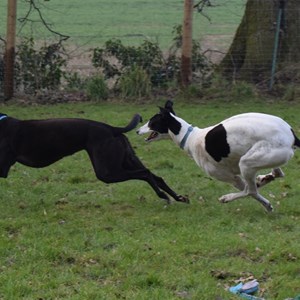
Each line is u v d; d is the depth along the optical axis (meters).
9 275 6.77
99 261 7.15
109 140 8.96
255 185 8.70
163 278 6.62
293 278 6.69
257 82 18.47
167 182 10.63
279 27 18.33
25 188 10.38
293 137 8.45
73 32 28.09
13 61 17.61
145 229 8.21
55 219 8.73
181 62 17.83
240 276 6.75
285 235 7.95
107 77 18.16
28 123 9.18
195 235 7.89
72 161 12.05
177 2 38.91
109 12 35.44
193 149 9.10
